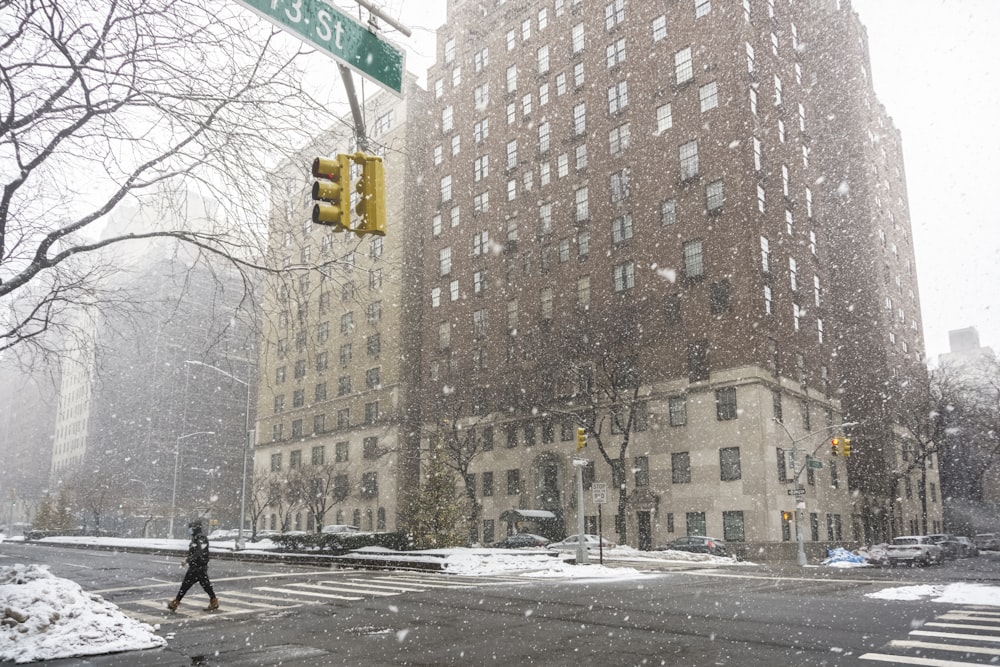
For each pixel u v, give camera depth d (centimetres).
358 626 1159
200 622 1215
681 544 3806
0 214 1146
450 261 6481
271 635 1072
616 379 4641
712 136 4562
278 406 7806
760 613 1275
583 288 5219
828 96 6956
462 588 1800
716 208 4444
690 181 4609
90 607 1091
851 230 6619
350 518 6569
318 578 2139
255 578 2139
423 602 1488
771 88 4822
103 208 1175
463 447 5491
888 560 3619
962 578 2206
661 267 4659
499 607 1397
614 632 1073
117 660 877
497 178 6156
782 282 4556
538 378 5269
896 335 6744
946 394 5891
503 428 5522
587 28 5600
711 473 4150
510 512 4747
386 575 2261
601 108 5353
